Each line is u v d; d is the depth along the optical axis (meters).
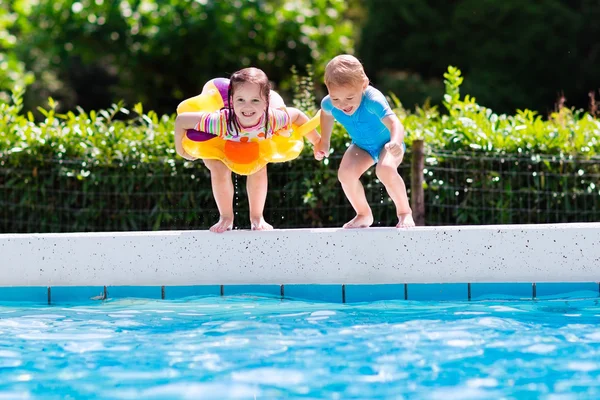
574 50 18.70
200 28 14.63
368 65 19.98
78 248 4.88
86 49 14.91
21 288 4.88
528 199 6.62
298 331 3.85
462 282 4.75
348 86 4.56
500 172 6.62
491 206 6.66
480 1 18.59
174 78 15.86
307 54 15.45
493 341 3.60
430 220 6.70
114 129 7.00
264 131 4.69
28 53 16.92
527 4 18.52
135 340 3.71
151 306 4.57
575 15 18.64
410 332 3.79
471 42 19.08
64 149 6.95
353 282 4.80
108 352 3.49
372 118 4.81
